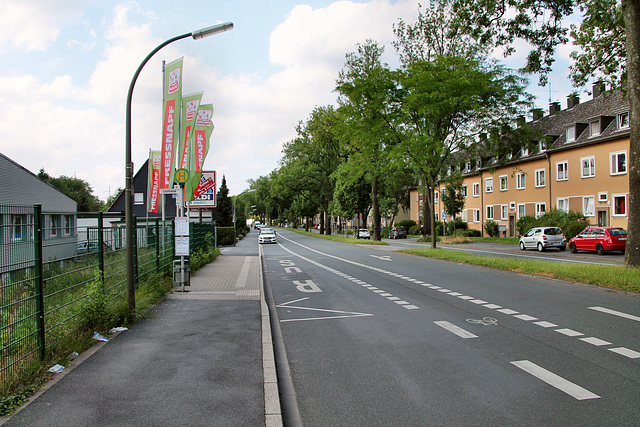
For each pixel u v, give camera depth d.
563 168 38.12
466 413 4.35
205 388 5.03
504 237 46.28
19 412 4.31
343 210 54.56
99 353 6.43
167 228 14.98
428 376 5.46
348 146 28.53
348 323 8.73
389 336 7.52
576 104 42.66
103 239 8.43
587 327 7.54
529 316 8.55
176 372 5.60
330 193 62.69
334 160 60.53
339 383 5.37
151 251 12.70
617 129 32.66
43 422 4.09
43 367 5.52
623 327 7.48
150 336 7.48
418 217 70.62
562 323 7.88
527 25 15.70
